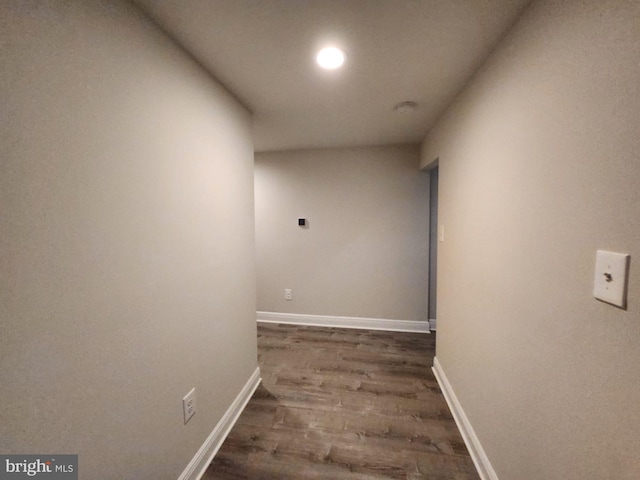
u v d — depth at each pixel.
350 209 3.17
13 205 0.62
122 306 0.91
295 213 3.28
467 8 0.99
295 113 1.99
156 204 1.06
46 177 0.69
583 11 0.71
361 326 3.25
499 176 1.19
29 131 0.65
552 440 0.85
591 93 0.69
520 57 1.02
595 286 0.68
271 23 1.06
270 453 1.46
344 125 2.30
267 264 3.40
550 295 0.86
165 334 1.11
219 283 1.53
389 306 3.19
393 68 1.40
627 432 0.60
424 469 1.37
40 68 0.67
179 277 1.20
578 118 0.74
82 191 0.77
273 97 1.72
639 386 0.58
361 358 2.51
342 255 3.23
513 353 1.07
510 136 1.09
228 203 1.62
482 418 1.35
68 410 0.75
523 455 1.01
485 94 1.32
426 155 2.61
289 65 1.36
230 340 1.66
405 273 3.13
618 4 0.61
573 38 0.75
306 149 3.18
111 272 0.87
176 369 1.18
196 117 1.31
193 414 1.30
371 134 2.58
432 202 3.09
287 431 1.62
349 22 1.06
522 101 1.01
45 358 0.69
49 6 0.69
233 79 1.49
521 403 1.02
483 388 1.34
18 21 0.63
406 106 1.84
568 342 0.78
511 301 1.09
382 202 3.10
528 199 0.98
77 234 0.76
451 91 1.66
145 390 1.01
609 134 0.64
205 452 1.39
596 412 0.69
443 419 1.71
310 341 2.88
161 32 1.08
